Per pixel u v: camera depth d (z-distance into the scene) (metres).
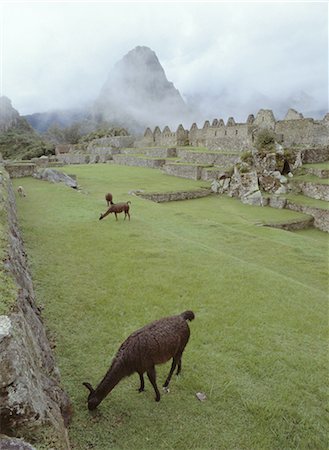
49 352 5.54
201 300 8.90
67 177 28.83
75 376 5.72
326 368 6.63
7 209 10.70
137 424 4.89
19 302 4.94
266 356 6.80
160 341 5.16
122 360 4.85
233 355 6.79
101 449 4.37
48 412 3.60
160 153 55.06
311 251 15.57
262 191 32.19
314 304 9.30
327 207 26.11
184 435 4.81
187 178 39.31
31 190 23.47
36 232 13.70
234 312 8.41
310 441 4.98
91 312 7.86
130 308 8.19
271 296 9.43
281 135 39.88
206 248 13.25
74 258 11.16
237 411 5.38
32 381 3.56
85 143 95.06
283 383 6.11
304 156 35.03
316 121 39.56
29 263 10.40
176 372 6.16
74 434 4.53
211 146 48.66
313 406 5.66
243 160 34.53
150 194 29.61
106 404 5.18
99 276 9.88
